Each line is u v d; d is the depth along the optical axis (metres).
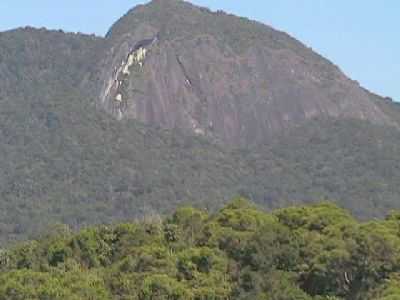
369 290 84.75
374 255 85.75
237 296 87.62
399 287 81.44
